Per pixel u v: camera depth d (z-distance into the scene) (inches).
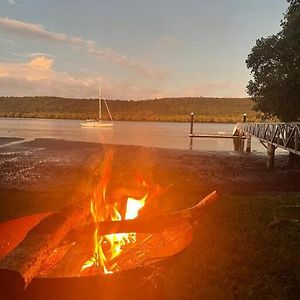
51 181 710.5
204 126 4963.1
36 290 101.3
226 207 319.0
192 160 1095.0
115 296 108.7
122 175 726.5
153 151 1370.6
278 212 307.6
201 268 189.3
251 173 844.6
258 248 219.0
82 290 104.2
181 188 524.1
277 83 898.1
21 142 1748.3
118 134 2802.7
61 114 7012.8
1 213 295.3
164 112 7140.8
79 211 130.3
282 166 979.9
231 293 166.7
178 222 136.6
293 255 209.3
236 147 1700.3
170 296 160.1
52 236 110.3
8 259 97.3
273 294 169.3
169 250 137.6
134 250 138.8
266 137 940.0
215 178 764.6
